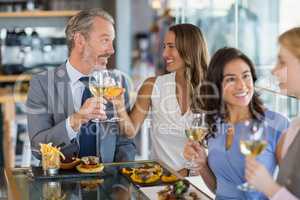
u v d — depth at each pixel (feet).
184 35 8.79
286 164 6.07
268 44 9.36
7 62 16.74
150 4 23.81
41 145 7.52
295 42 5.91
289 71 6.01
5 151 15.16
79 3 17.24
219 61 6.72
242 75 6.61
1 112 15.53
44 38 16.92
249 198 6.57
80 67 8.64
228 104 6.87
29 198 6.57
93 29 8.50
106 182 7.16
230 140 6.77
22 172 7.66
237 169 6.64
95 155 8.57
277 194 5.49
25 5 16.89
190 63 8.73
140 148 15.55
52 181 7.23
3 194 6.96
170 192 6.49
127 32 16.47
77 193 6.73
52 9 17.07
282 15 9.25
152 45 21.97
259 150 5.64
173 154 8.77
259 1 9.68
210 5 10.82
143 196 6.57
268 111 6.85
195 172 8.32
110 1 16.88
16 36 16.78
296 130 6.13
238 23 9.98
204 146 7.13
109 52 8.66
